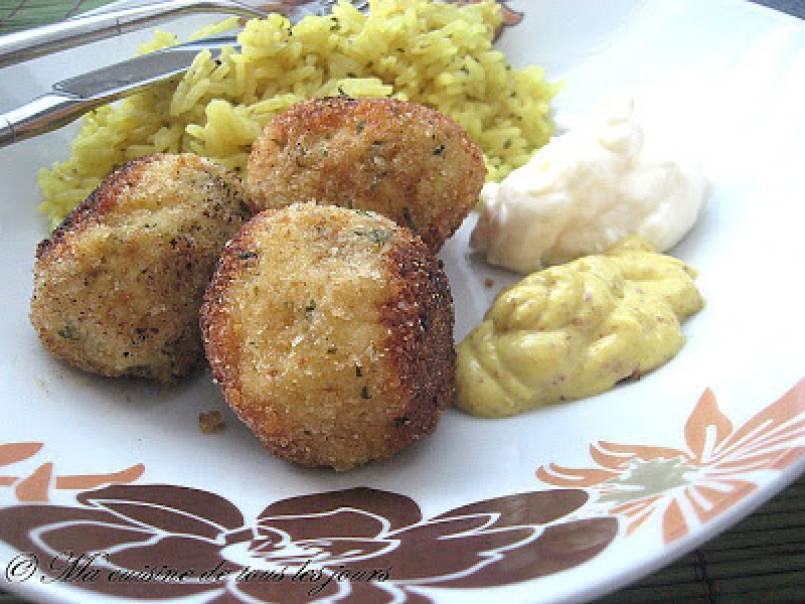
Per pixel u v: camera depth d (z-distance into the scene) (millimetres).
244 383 146
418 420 148
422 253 155
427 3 251
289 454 149
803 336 152
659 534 109
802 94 210
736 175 210
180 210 171
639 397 161
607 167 201
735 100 225
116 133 223
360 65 234
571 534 116
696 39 242
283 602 106
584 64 262
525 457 152
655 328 170
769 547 147
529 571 108
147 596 107
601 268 183
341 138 184
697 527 109
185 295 169
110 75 216
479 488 145
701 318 181
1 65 219
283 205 186
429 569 114
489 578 108
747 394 146
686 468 129
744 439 132
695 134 226
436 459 154
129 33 248
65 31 230
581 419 159
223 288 152
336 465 149
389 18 242
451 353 158
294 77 227
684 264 192
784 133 207
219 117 211
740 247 193
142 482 148
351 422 144
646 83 248
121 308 164
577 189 201
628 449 146
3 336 174
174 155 184
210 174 181
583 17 262
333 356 141
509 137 241
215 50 233
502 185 211
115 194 169
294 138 186
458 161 188
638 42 253
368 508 142
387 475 151
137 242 165
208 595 107
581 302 170
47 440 154
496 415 164
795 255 177
